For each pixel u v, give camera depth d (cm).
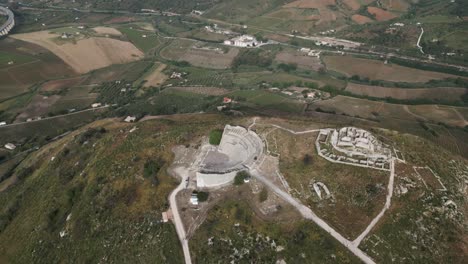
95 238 11400
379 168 11438
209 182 11612
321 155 12125
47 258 11731
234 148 13525
